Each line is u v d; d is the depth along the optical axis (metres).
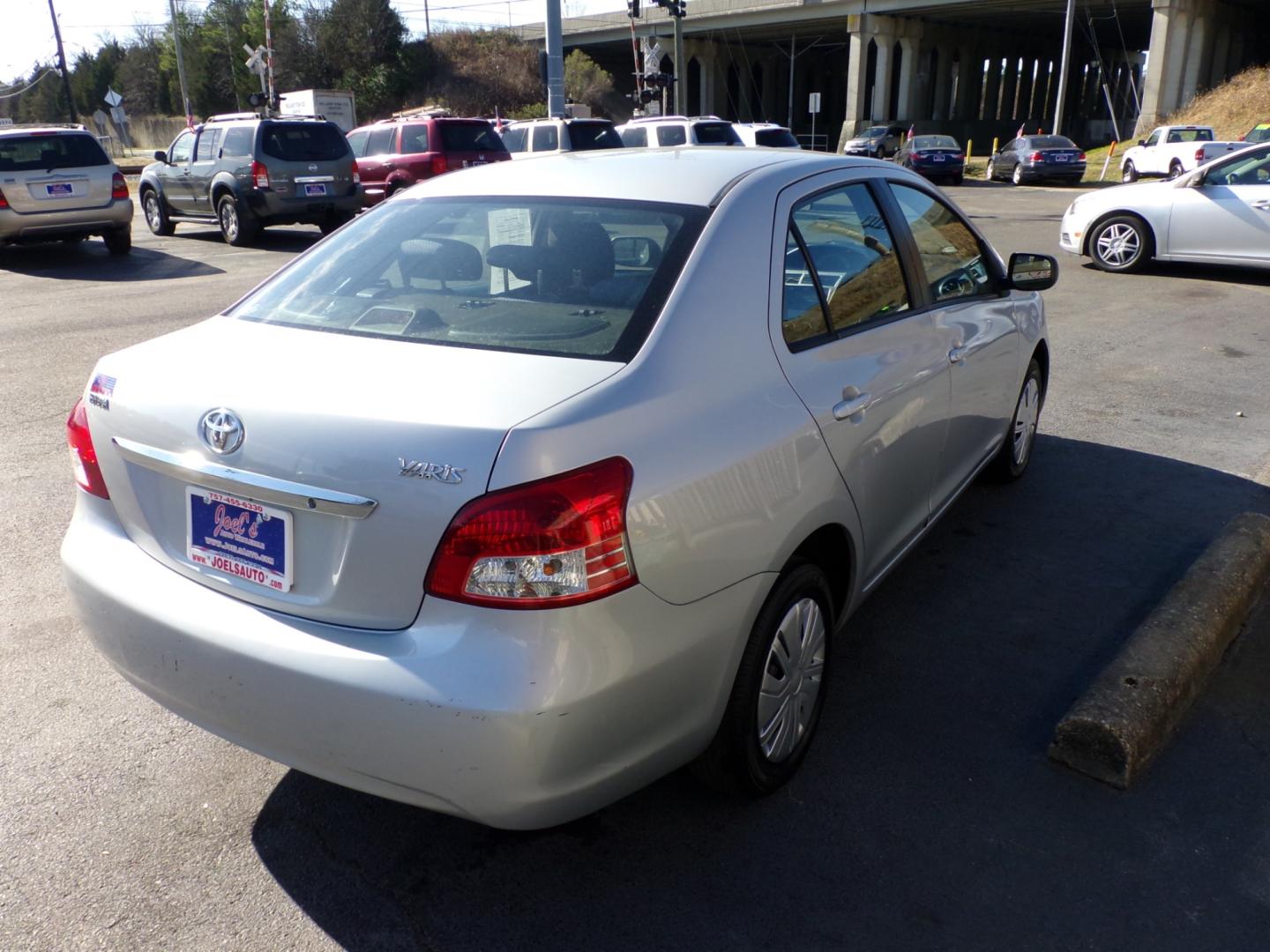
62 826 2.75
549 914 2.47
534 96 57.25
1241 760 3.05
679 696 2.34
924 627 3.83
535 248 2.81
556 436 2.07
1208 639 3.39
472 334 2.54
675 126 21.20
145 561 2.52
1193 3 42.38
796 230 2.98
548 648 2.04
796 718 2.88
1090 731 2.95
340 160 15.86
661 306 2.51
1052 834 2.74
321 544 2.20
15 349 8.41
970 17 56.31
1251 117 38.88
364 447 2.11
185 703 2.39
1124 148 42.25
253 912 2.47
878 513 3.20
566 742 2.09
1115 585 4.16
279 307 2.91
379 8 55.06
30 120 73.44
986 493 5.14
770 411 2.58
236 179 15.34
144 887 2.54
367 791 2.21
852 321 3.12
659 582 2.21
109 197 13.85
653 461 2.21
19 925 2.42
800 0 54.25
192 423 2.34
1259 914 2.47
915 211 3.81
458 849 2.69
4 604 4.00
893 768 3.02
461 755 2.05
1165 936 2.40
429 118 17.59
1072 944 2.38
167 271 13.03
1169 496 5.09
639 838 2.72
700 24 58.00
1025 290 4.52
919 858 2.65
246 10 56.78
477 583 2.03
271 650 2.20
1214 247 11.27
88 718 3.24
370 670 2.09
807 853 2.67
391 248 3.05
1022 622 3.86
